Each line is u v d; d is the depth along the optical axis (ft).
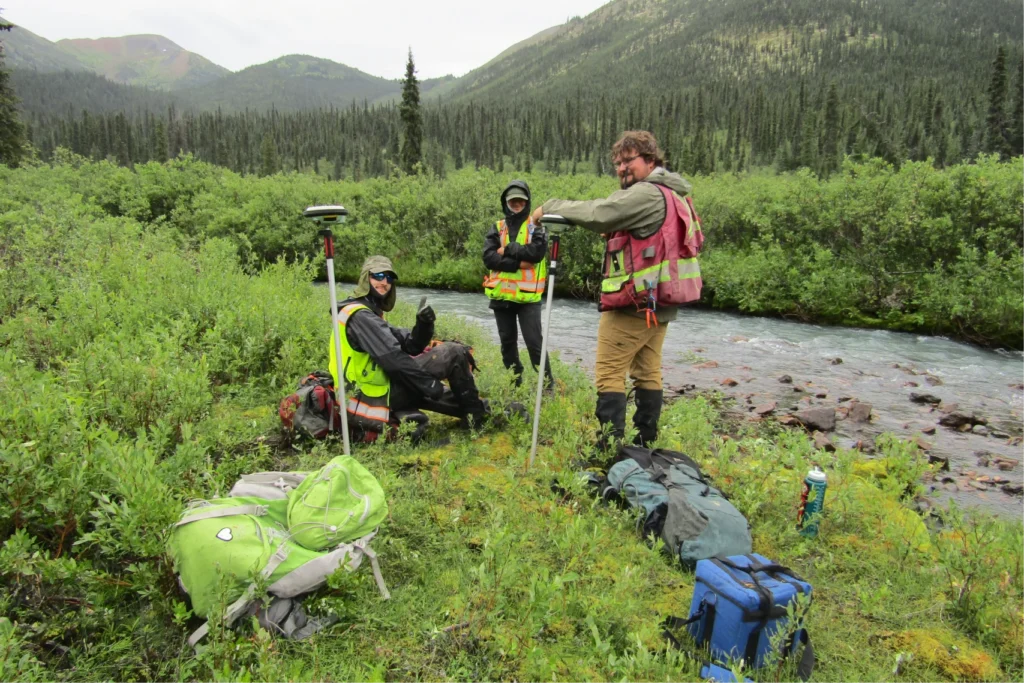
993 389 28.68
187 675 8.26
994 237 39.01
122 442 11.34
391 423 16.71
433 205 60.18
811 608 10.80
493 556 10.38
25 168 76.33
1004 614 10.84
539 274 21.22
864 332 40.19
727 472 15.92
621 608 10.14
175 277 27.20
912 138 355.56
